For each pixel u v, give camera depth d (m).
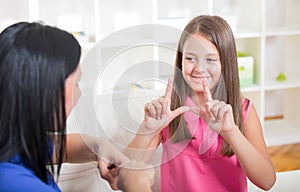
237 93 1.26
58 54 0.84
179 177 1.21
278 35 3.10
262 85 2.84
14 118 0.84
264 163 1.18
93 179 1.39
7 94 0.84
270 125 3.20
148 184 1.07
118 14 2.72
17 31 0.87
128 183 1.05
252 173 1.18
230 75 1.23
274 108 3.38
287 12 3.14
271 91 3.34
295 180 1.52
